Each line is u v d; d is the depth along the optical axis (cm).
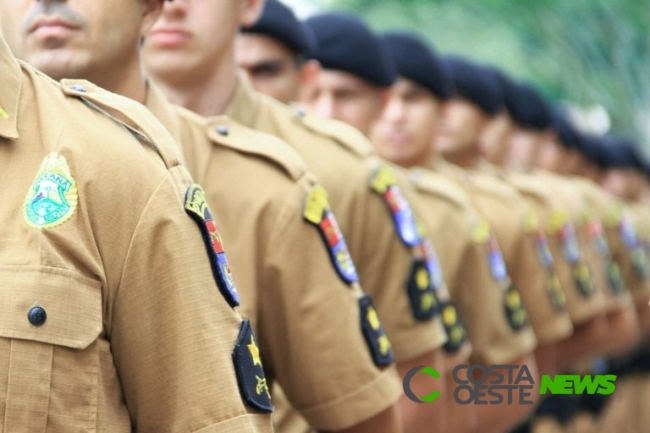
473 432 898
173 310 416
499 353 941
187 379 416
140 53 523
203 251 424
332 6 2847
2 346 389
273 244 580
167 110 549
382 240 719
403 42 969
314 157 696
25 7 492
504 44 2864
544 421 1309
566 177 1705
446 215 912
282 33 809
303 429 656
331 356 588
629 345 1472
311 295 585
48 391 392
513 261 1073
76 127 419
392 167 848
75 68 496
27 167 411
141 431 423
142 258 414
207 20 629
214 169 588
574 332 1231
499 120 1248
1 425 388
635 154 1944
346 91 874
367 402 595
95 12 495
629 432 1634
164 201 418
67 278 399
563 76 2847
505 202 1067
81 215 408
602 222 1567
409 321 735
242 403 422
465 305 928
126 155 418
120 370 419
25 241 400
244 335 429
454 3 2845
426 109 964
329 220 595
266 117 682
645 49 2802
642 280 1598
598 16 2756
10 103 416
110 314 414
